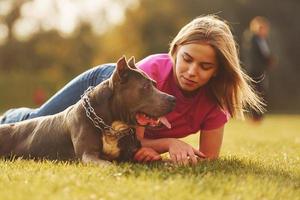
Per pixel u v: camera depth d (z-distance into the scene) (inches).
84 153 252.8
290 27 1840.6
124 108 247.0
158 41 1888.5
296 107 1777.8
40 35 2226.9
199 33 252.5
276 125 771.4
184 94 269.3
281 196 205.2
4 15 2236.7
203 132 284.4
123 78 246.2
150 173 222.5
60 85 1863.9
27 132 284.2
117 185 203.3
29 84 1824.6
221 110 279.3
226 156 305.6
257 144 424.8
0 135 288.0
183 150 259.1
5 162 261.7
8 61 2224.4
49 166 242.8
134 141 261.7
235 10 1834.4
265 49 799.7
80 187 197.6
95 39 2256.4
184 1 1899.6
